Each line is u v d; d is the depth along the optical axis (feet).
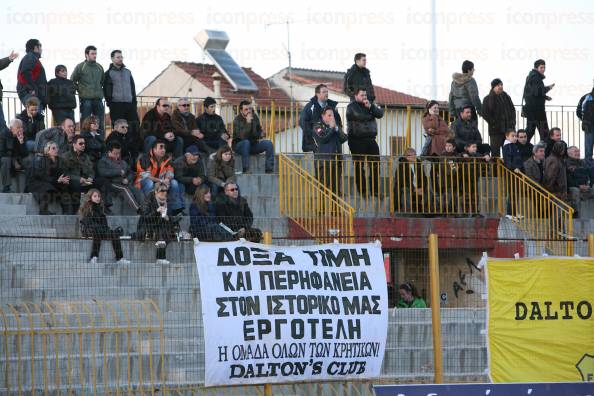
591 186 143.54
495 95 142.72
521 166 133.90
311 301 84.94
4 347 82.89
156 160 119.75
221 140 132.67
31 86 124.57
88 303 92.38
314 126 129.80
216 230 110.01
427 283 126.62
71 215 112.37
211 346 81.71
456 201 131.23
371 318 86.58
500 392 79.30
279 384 83.87
